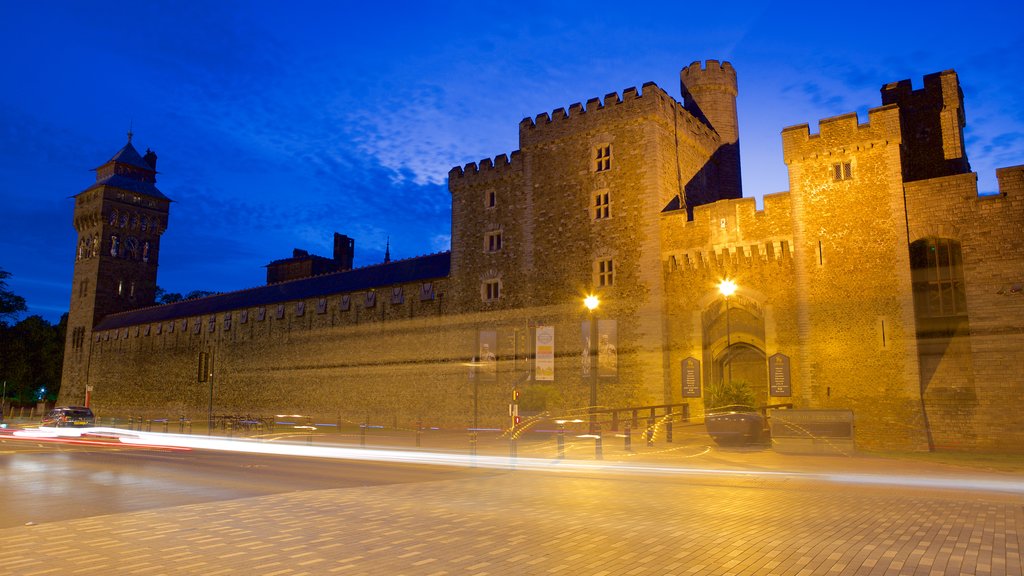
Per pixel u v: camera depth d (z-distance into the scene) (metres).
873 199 30.94
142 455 24.55
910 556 8.48
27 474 17.58
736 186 45.22
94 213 82.88
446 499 13.36
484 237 44.66
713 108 46.09
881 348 29.78
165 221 87.88
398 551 8.70
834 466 20.34
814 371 31.16
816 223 32.16
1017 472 19.00
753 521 10.95
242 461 22.08
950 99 35.88
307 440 33.97
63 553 8.49
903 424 28.69
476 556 8.44
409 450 26.95
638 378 36.38
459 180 46.47
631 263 37.66
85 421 46.25
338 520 10.90
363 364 52.22
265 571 7.67
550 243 41.25
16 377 88.25
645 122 38.44
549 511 11.90
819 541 9.38
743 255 34.19
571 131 41.38
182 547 8.88
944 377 29.31
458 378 44.81
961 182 29.42
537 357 40.53
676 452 24.86
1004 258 28.19
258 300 64.06
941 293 30.02
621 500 13.31
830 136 32.31
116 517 11.09
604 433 33.28
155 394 71.56
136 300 84.38
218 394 64.62
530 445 28.86
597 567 7.91
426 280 48.19
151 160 89.44
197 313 68.81
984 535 9.82
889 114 30.94
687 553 8.62
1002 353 27.75
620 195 38.72
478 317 44.16
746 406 29.25
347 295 54.69
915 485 16.02
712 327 35.78
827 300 31.34
